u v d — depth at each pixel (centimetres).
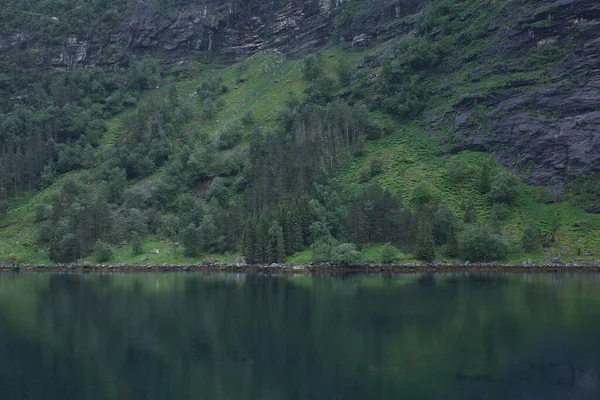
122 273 15725
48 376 5725
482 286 10988
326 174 18050
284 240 15862
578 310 8362
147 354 6494
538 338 6781
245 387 5316
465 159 17962
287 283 12300
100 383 5503
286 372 5725
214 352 6538
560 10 19188
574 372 5550
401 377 5484
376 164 18550
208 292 11075
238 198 19588
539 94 18012
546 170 16525
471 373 5566
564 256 13650
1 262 18062
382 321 7869
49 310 9269
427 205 15838
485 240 13925
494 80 19700
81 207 19388
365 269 14312
